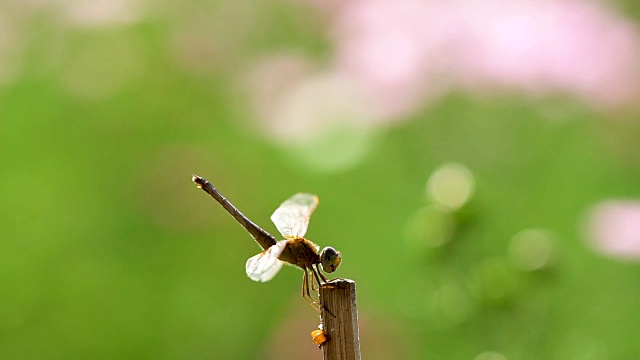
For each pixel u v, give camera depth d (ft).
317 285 2.39
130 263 3.27
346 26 3.22
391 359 3.00
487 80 3.09
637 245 2.89
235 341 3.16
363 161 3.26
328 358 2.21
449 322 2.90
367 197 3.25
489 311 2.85
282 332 3.10
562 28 3.07
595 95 3.08
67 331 3.20
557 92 3.08
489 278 2.84
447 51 3.09
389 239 3.19
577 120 3.16
